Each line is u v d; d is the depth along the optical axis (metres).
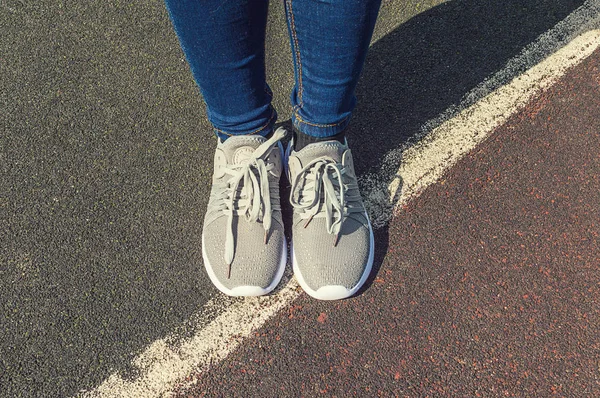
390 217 1.41
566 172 1.45
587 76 1.64
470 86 1.64
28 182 1.48
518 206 1.41
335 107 1.13
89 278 1.32
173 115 1.61
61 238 1.38
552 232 1.36
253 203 1.23
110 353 1.23
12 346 1.23
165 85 1.68
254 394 1.18
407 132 1.56
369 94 1.64
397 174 1.48
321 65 1.01
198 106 1.63
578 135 1.52
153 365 1.22
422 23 1.79
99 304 1.29
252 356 1.22
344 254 1.23
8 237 1.39
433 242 1.36
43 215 1.42
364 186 1.47
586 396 1.15
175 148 1.54
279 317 1.27
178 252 1.36
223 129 1.26
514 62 1.69
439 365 1.20
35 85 1.68
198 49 1.01
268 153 1.28
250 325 1.26
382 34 1.78
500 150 1.50
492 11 1.81
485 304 1.27
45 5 1.86
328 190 1.22
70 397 1.18
